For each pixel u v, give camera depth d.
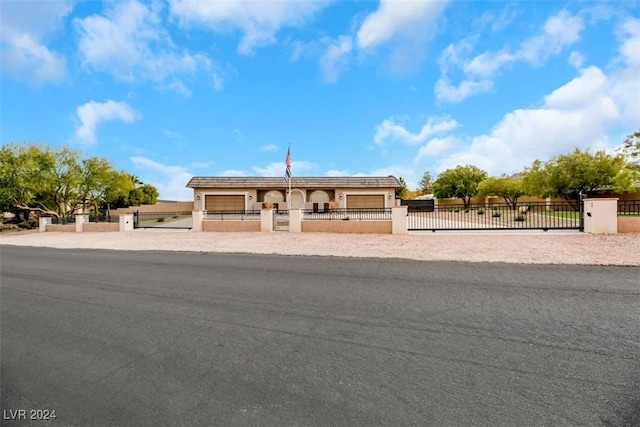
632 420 2.29
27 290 6.73
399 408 2.51
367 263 8.58
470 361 3.20
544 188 26.45
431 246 10.83
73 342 4.02
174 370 3.25
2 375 3.27
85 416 2.58
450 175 41.78
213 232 17.97
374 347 3.59
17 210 29.23
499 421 2.33
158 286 6.77
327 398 2.68
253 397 2.74
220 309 5.12
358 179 36.34
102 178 30.84
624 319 4.18
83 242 16.39
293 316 4.69
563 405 2.48
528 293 5.41
